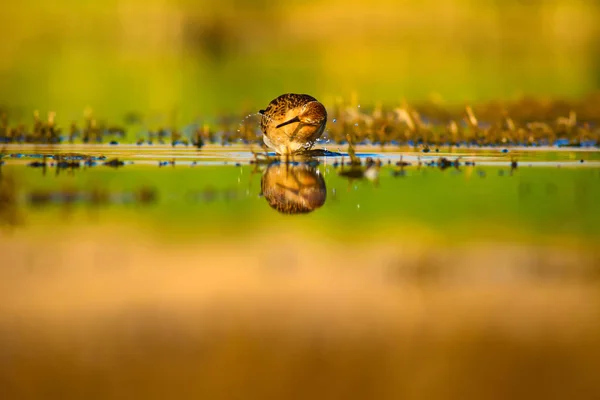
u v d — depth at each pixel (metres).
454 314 13.69
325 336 12.62
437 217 20.36
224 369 11.59
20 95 51.38
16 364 11.45
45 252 16.77
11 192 22.36
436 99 46.50
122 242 17.56
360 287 15.01
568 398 11.10
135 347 12.01
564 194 23.11
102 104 47.84
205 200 21.88
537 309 13.80
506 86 55.91
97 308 13.60
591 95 47.75
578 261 16.38
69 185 23.41
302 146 28.36
